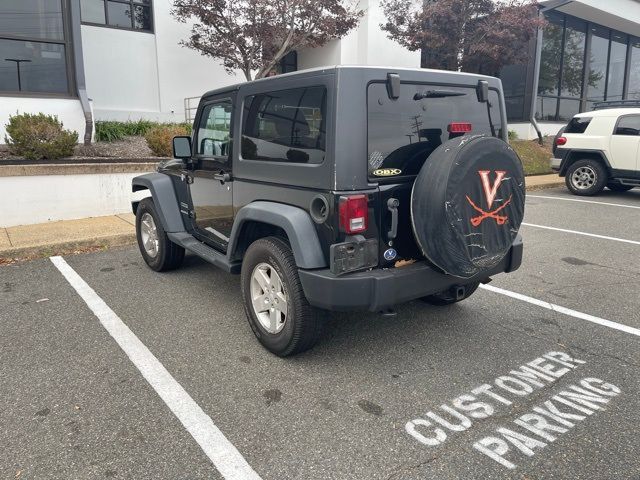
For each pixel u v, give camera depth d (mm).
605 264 5805
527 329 4000
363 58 16703
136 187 5531
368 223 3000
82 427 2695
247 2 11781
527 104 17203
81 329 3951
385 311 3311
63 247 6129
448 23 13484
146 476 2340
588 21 18812
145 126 12398
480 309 4418
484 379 3230
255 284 3592
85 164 7504
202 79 14805
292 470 2389
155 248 5359
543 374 3297
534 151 15617
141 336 3832
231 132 3904
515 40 13719
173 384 3141
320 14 12023
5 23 9406
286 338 3330
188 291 4828
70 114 10156
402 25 14695
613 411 2877
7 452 2494
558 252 6320
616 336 3875
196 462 2438
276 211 3252
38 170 7113
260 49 12109
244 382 3172
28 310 4328
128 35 13695
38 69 9859
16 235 6457
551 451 2527
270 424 2742
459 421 2779
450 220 2850
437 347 3674
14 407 2875
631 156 9992
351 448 2549
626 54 21375
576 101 19453
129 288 4902
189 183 4711
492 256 3098
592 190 10703
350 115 2895
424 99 3232
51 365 3369
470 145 2902
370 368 3361
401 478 2342
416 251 3271
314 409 2887
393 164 3088
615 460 2461
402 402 2963
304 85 3102
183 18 12891
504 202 3090
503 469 2400
